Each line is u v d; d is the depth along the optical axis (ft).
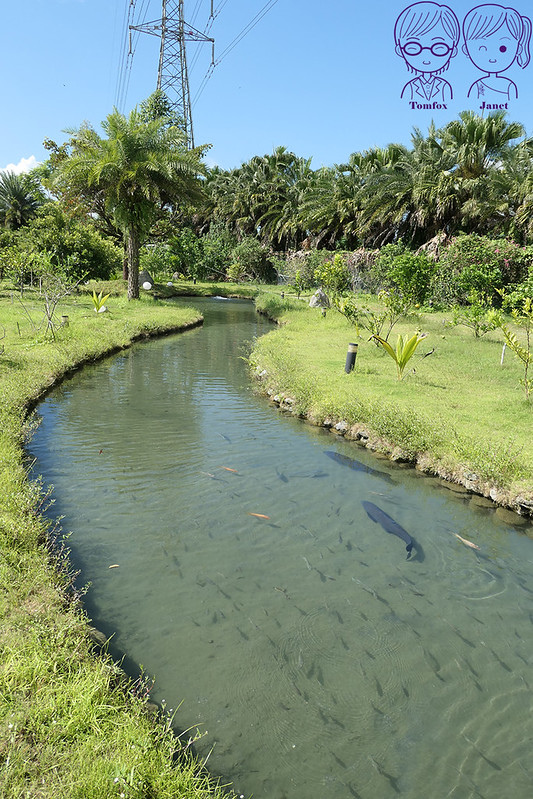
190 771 9.34
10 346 44.16
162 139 78.28
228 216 165.68
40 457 24.85
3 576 13.91
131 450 26.25
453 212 98.22
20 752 8.92
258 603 14.99
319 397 32.63
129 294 85.51
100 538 17.94
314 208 132.05
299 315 72.69
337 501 21.39
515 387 34.42
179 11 130.52
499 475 21.70
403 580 16.37
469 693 12.26
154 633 13.60
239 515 19.95
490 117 91.71
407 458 25.38
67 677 10.84
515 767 10.51
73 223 107.34
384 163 121.39
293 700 11.79
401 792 9.86
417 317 64.18
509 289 65.98
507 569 17.24
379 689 12.25
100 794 8.30
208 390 38.96
